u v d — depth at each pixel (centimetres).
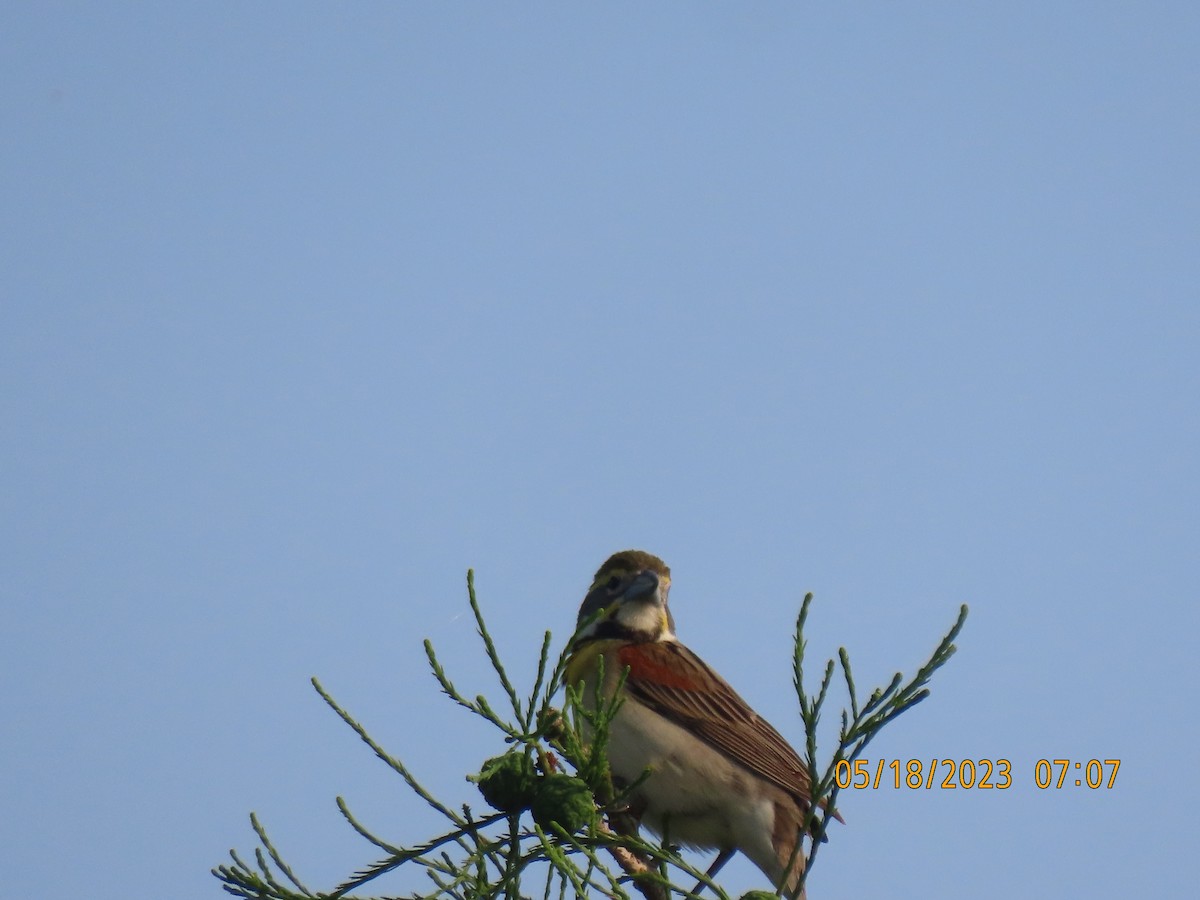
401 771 880
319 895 882
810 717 884
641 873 914
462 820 877
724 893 900
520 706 874
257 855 905
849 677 882
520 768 867
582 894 828
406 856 871
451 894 883
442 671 863
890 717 873
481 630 866
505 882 868
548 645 863
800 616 881
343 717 877
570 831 862
